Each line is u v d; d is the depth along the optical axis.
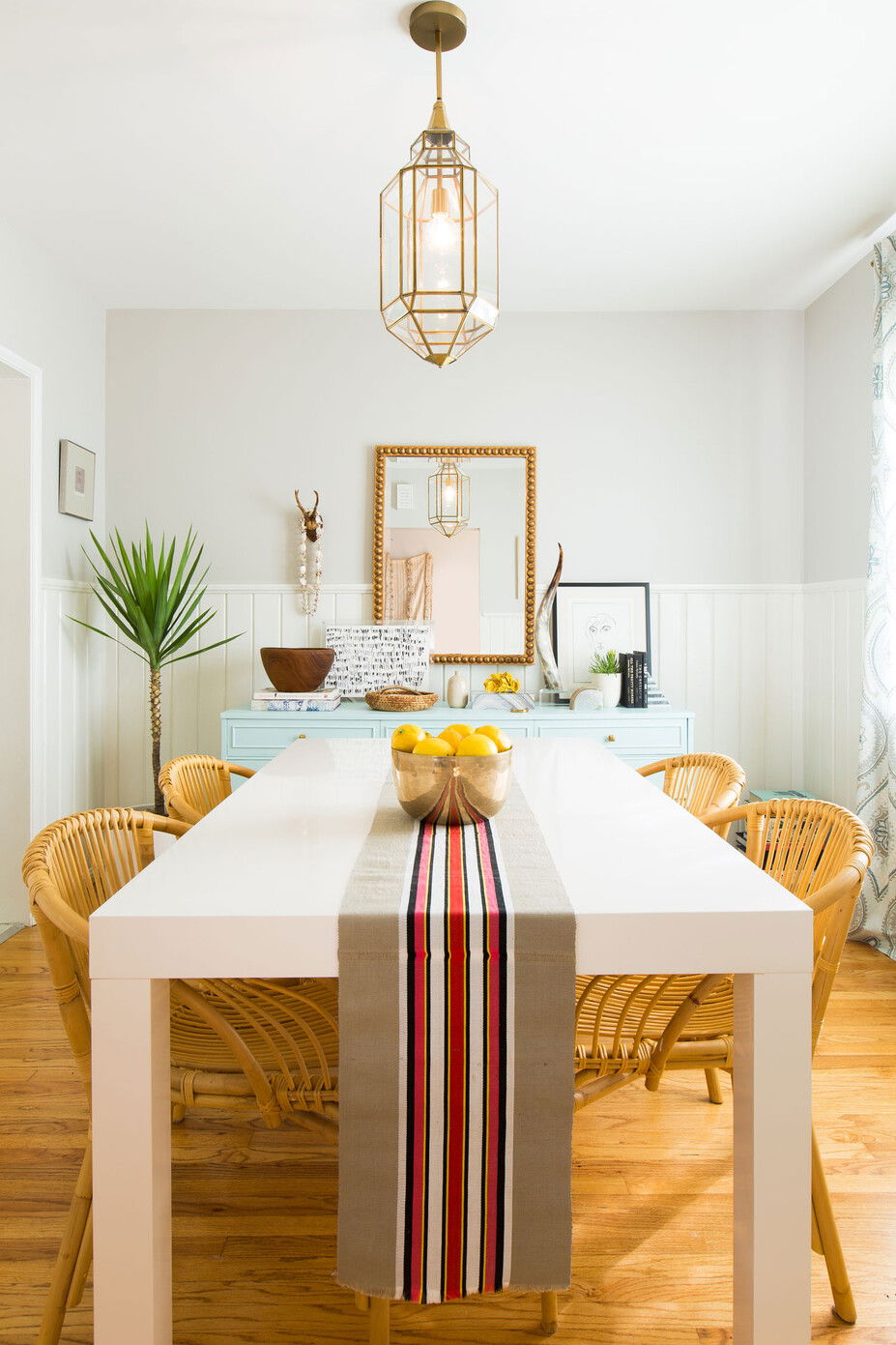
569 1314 1.41
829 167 2.66
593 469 3.88
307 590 3.84
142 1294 1.08
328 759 2.26
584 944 1.07
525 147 2.54
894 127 2.44
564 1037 1.07
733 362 3.88
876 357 2.99
